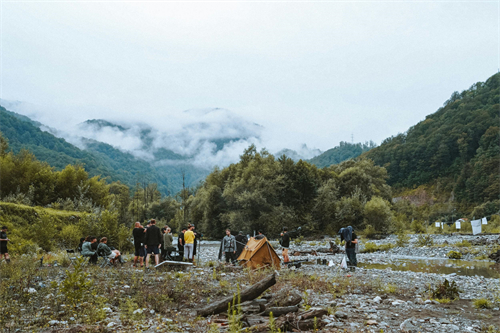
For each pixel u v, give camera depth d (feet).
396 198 515.50
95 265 45.42
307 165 222.48
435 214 358.84
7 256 51.75
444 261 74.13
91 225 84.58
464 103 600.80
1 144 151.33
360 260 75.72
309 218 184.34
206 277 37.86
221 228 206.28
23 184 132.05
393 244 110.73
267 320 21.99
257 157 218.18
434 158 529.04
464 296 33.45
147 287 31.50
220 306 24.54
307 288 34.65
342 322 23.00
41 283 33.45
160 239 46.96
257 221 185.37
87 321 21.94
